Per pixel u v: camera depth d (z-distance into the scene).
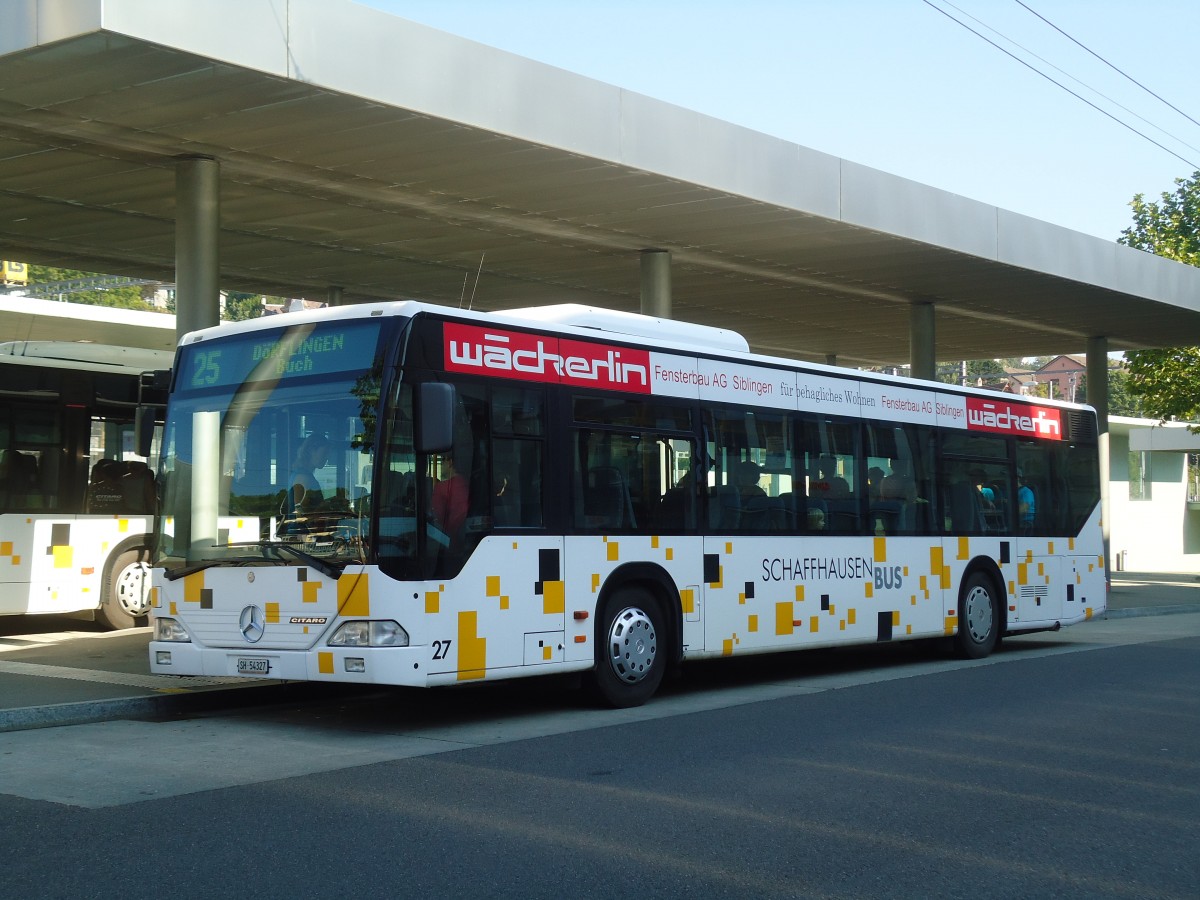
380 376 9.73
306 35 12.02
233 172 15.28
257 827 6.79
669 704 11.69
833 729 10.05
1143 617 23.98
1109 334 27.81
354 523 9.61
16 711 10.12
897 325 26.91
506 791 7.70
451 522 9.90
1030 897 5.62
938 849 6.40
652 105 14.84
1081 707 11.26
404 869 5.98
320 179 15.48
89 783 7.95
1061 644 17.94
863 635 14.00
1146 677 13.55
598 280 21.88
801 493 13.38
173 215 17.42
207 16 11.34
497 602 10.18
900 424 14.88
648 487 11.67
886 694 12.22
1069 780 8.06
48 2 11.05
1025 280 21.30
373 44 12.48
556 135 13.94
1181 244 34.56
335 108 12.80
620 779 8.06
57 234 18.61
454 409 9.84
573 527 10.89
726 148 15.63
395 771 8.34
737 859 6.18
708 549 12.18
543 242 18.81
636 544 11.45
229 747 9.32
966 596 15.64
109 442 16.56
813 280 21.50
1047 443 17.22
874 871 5.99
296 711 11.30
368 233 18.44
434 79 12.93
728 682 13.52
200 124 13.39
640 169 14.76
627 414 11.54
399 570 9.55
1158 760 8.73
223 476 10.41
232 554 10.15
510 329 10.62
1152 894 5.69
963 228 19.03
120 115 13.12
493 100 13.41
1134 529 52.69
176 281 14.77
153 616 10.64
